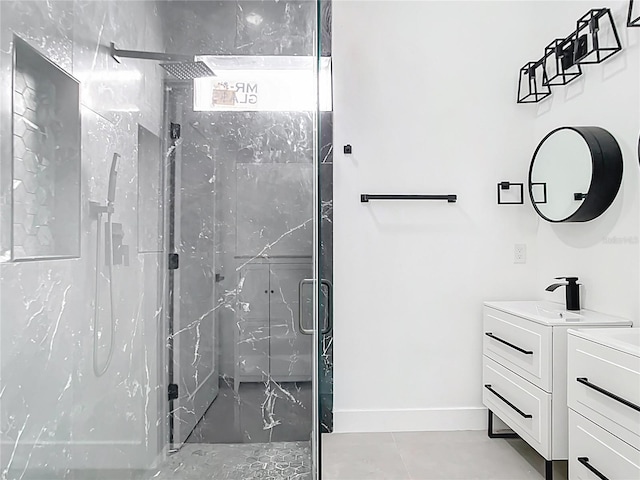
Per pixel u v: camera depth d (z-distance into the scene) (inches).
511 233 118.7
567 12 108.0
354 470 96.8
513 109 118.9
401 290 118.9
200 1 49.3
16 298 44.4
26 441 44.4
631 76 85.7
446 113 118.9
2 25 43.8
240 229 50.2
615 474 66.7
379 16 118.7
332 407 118.1
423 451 105.7
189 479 49.3
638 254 83.6
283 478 50.1
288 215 50.4
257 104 50.2
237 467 49.9
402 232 118.7
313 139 50.4
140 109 47.9
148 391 48.3
